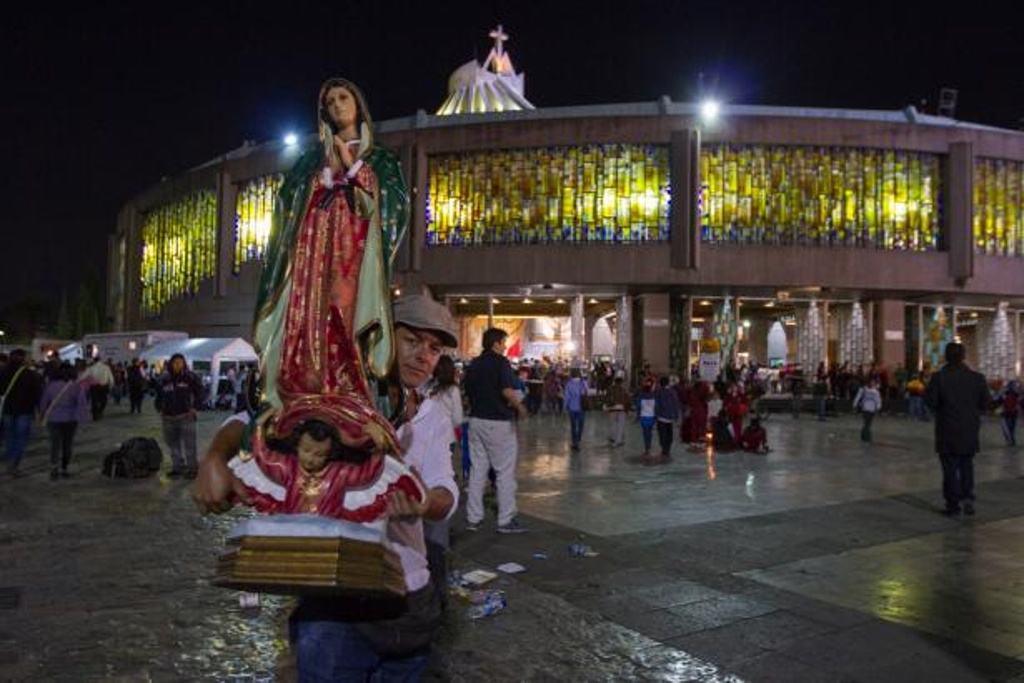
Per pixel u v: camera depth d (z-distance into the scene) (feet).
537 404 91.71
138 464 37.42
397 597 6.82
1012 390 58.75
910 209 110.93
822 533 25.50
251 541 6.29
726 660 14.62
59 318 301.63
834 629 16.26
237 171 132.46
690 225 105.91
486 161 111.45
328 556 6.17
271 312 7.43
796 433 67.51
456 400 25.44
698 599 18.22
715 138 107.65
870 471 41.32
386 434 6.98
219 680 13.60
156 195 157.38
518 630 16.14
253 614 17.04
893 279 109.19
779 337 147.23
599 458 47.03
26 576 19.99
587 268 107.65
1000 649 15.21
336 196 7.45
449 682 13.58
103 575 20.13
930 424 79.41
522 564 21.33
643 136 107.55
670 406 46.62
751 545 23.70
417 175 111.45
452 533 25.02
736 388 51.67
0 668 13.94
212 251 138.31
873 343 117.70
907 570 21.02
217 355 93.91
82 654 14.67
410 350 9.48
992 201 113.60
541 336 151.43
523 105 157.89
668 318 112.68
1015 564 21.74
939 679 13.79
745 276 107.04
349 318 7.29
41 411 40.01
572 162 109.60
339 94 7.61
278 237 7.64
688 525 26.55
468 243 111.34
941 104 129.80
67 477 37.68
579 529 25.80
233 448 7.44
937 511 29.68
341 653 7.23
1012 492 34.71
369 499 6.81
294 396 7.04
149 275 165.07
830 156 109.70
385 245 7.57
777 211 108.68
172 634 15.81
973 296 115.75
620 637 15.79
